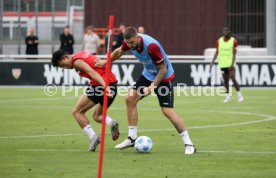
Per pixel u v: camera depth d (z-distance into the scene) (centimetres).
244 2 10350
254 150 3581
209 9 10412
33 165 3150
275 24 8419
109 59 2938
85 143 3875
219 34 10394
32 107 6138
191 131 4412
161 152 3534
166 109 3466
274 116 5338
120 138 4097
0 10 9556
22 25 11462
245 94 7475
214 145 3769
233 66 6612
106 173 2952
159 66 3356
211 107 6112
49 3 11600
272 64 8062
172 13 10525
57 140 3997
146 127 4653
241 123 4862
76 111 3572
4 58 8894
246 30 10369
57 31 11556
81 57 3469
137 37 3369
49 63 8375
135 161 3250
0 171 3003
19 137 4131
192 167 3089
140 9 10638
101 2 10762
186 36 10500
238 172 2962
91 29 8731
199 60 8412
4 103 6531
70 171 2998
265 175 2898
